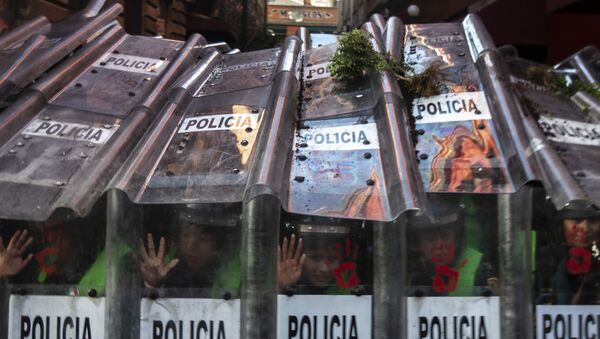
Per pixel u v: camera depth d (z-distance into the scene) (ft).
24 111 13.03
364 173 11.10
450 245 10.39
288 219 10.27
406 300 10.24
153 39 18.03
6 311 10.67
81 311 10.45
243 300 9.84
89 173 10.97
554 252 10.42
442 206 10.52
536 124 12.20
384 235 10.17
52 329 10.54
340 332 10.14
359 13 120.57
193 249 10.34
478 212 10.45
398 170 10.49
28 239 10.75
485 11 47.14
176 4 64.39
